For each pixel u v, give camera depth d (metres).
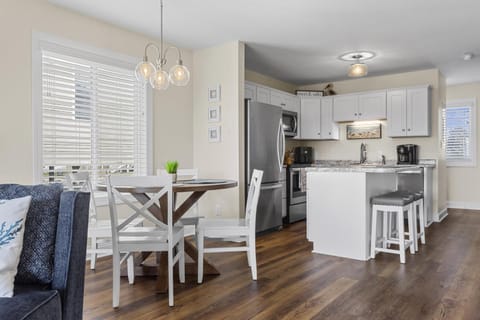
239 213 4.33
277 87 6.33
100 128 3.73
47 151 3.29
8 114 2.97
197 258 2.96
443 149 6.02
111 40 3.76
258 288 2.63
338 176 3.54
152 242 2.35
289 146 6.57
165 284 2.58
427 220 5.12
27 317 1.29
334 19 3.60
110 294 2.53
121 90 3.92
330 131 6.21
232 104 4.37
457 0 3.19
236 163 4.35
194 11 3.41
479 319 2.12
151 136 4.18
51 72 3.31
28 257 1.58
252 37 4.16
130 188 2.40
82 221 1.66
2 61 2.94
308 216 3.79
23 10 3.06
